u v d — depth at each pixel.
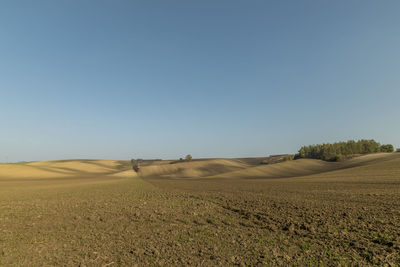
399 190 24.17
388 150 128.88
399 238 9.79
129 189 38.78
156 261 8.38
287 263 7.95
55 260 8.70
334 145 123.38
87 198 27.27
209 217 15.54
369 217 13.58
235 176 77.94
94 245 10.30
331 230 11.40
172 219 15.21
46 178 84.31
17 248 10.06
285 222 13.33
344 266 7.61
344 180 39.09
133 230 12.72
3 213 18.33
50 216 16.91
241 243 10.09
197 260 8.39
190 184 47.72
